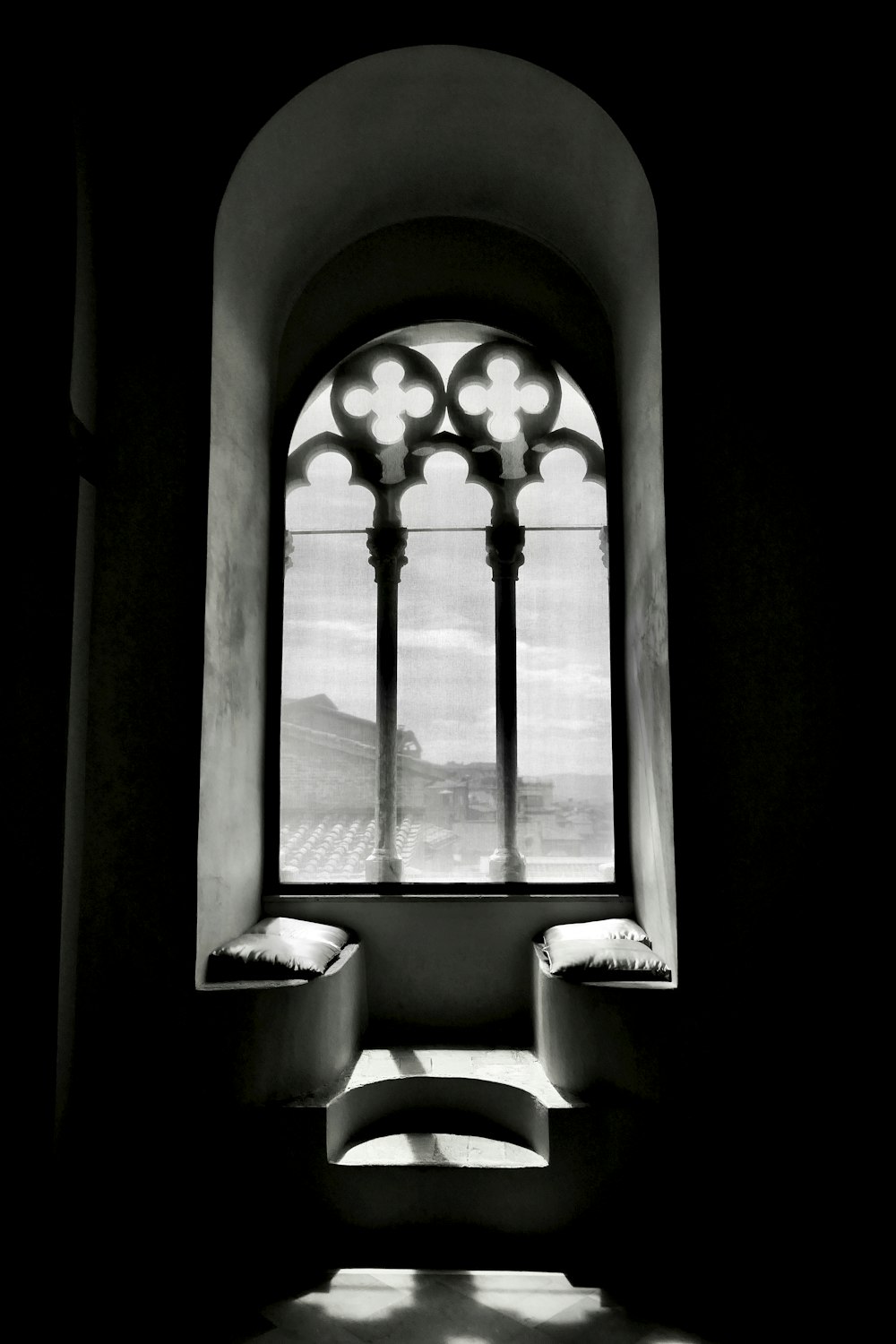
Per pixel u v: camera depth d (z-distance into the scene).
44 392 3.37
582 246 4.57
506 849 4.53
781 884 3.38
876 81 3.66
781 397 3.58
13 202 3.42
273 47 3.81
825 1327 2.76
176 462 3.62
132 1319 2.80
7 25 3.45
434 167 4.45
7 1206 3.04
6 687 3.30
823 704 3.46
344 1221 3.20
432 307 4.84
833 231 3.64
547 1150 3.24
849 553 3.51
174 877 3.40
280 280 4.52
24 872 3.22
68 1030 3.26
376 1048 4.09
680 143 3.70
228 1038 3.28
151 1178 3.20
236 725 3.94
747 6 3.75
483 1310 2.87
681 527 3.54
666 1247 3.18
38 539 3.36
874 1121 3.24
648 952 3.56
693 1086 3.28
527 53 3.74
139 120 3.77
